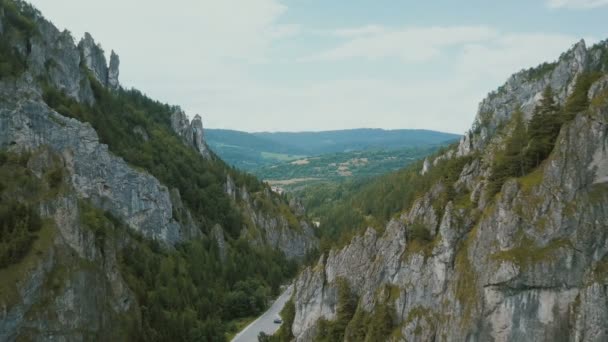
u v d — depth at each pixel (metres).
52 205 128.25
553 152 93.62
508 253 91.38
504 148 111.81
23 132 155.38
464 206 106.94
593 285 83.81
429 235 113.31
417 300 107.81
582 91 100.44
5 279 112.12
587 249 87.25
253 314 187.00
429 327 103.00
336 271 137.00
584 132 90.69
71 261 124.38
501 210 94.69
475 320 92.81
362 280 130.25
